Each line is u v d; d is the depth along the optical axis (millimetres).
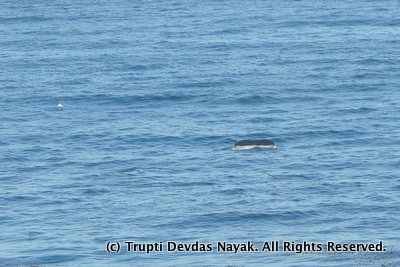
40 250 159125
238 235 164500
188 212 176125
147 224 170875
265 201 180875
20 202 184250
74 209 179750
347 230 165000
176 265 149000
